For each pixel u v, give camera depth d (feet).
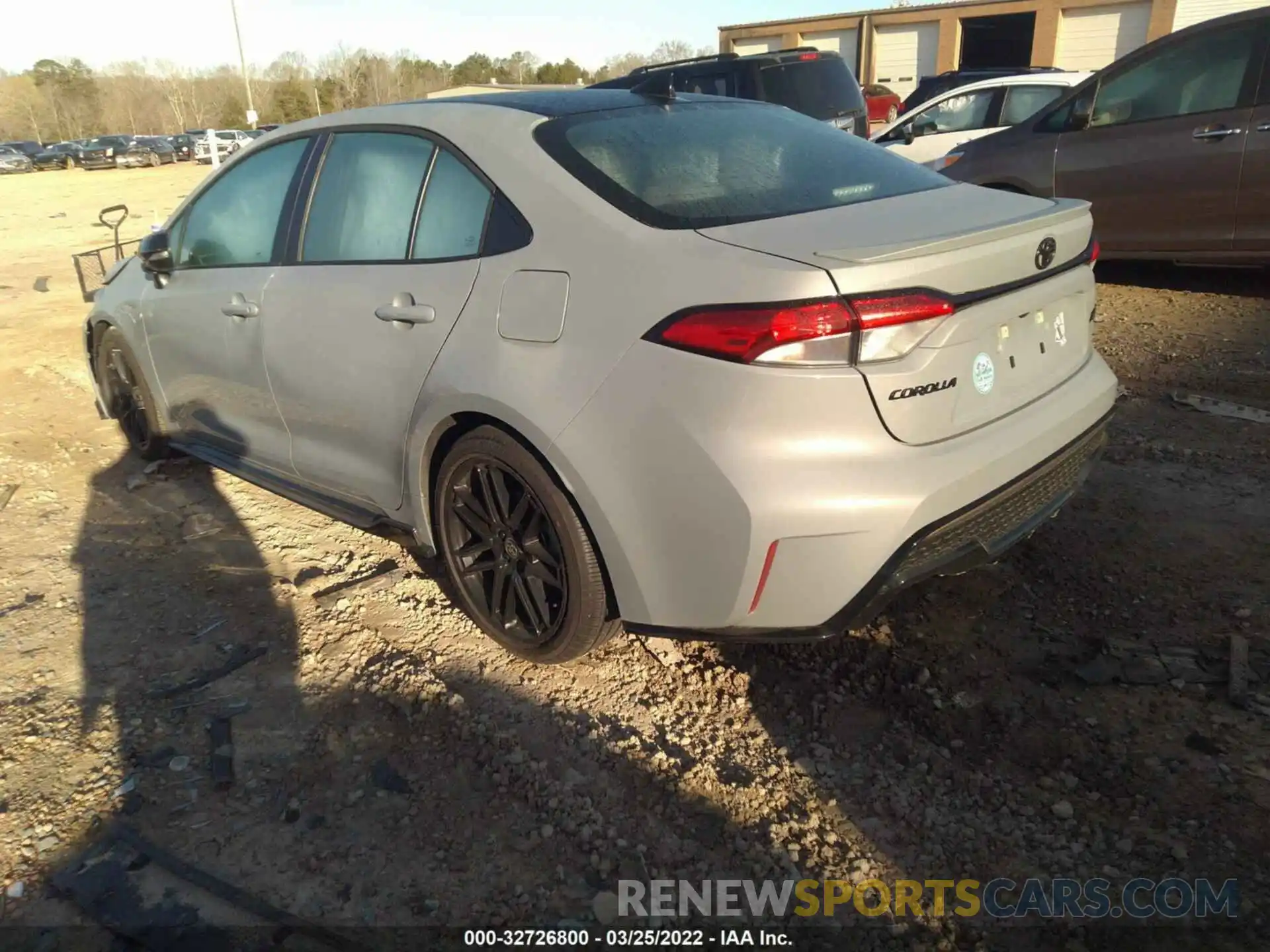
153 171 127.54
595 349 7.98
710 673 9.57
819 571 7.39
